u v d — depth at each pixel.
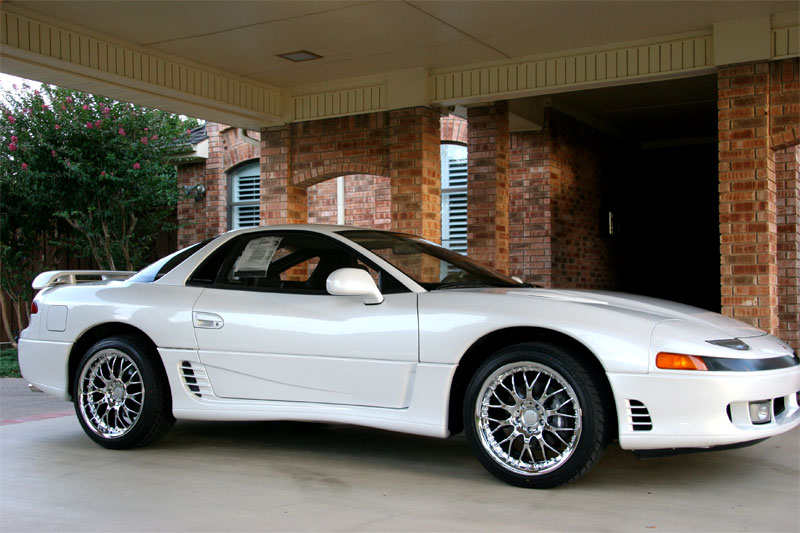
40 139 10.48
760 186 6.75
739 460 4.46
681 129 13.11
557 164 10.71
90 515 3.44
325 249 4.58
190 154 13.56
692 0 6.41
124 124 11.28
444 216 11.94
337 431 5.38
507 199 9.48
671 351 3.58
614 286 12.74
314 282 4.49
